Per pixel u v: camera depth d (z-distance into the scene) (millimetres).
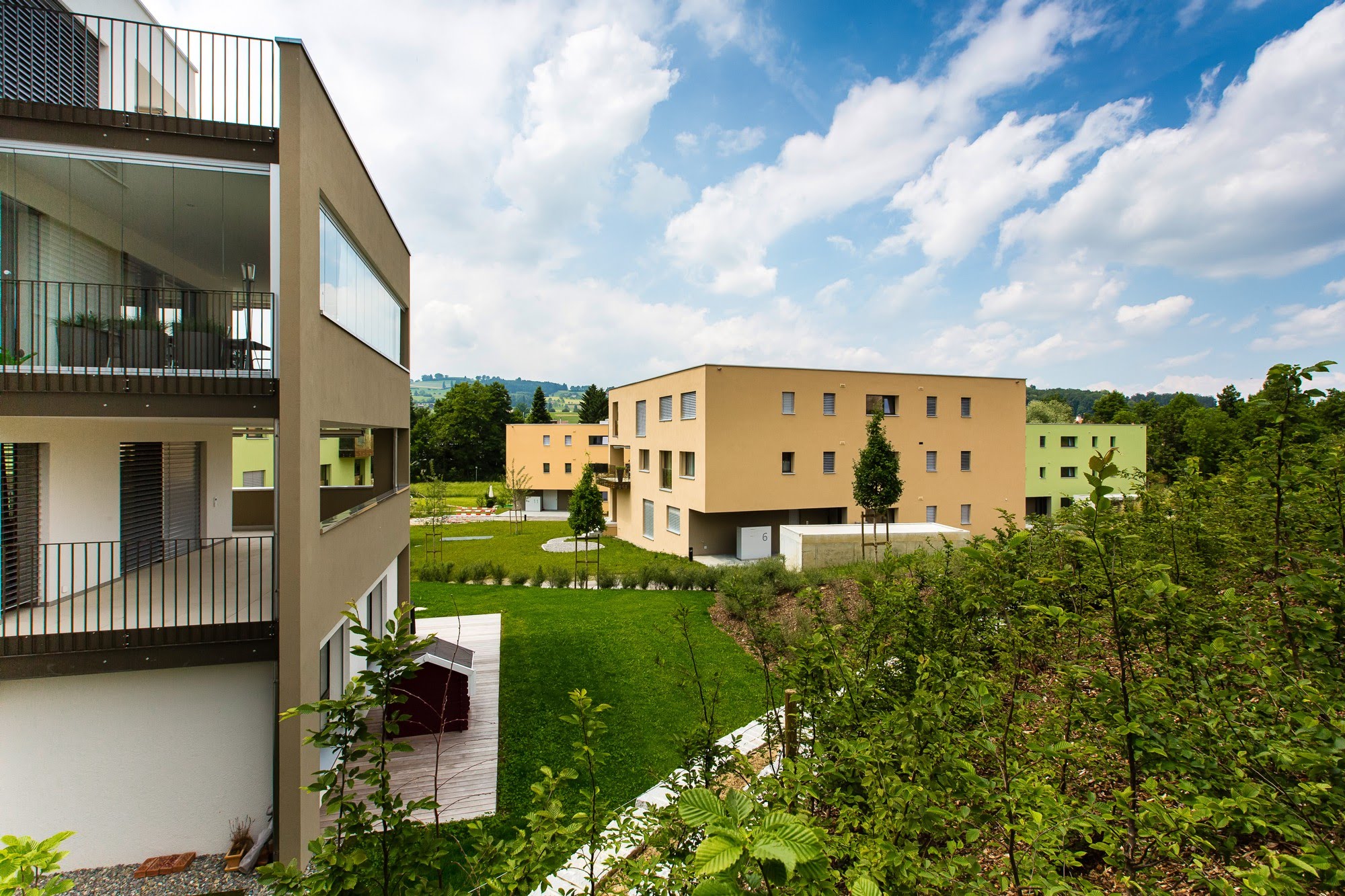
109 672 5355
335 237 6895
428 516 34500
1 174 6328
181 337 7695
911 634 4832
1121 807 2393
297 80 5668
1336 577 2920
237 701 5762
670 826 3482
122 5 8820
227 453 11008
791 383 23578
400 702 2779
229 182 6512
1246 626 3016
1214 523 5281
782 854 1517
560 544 28484
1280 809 2369
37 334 6797
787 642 6383
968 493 26031
